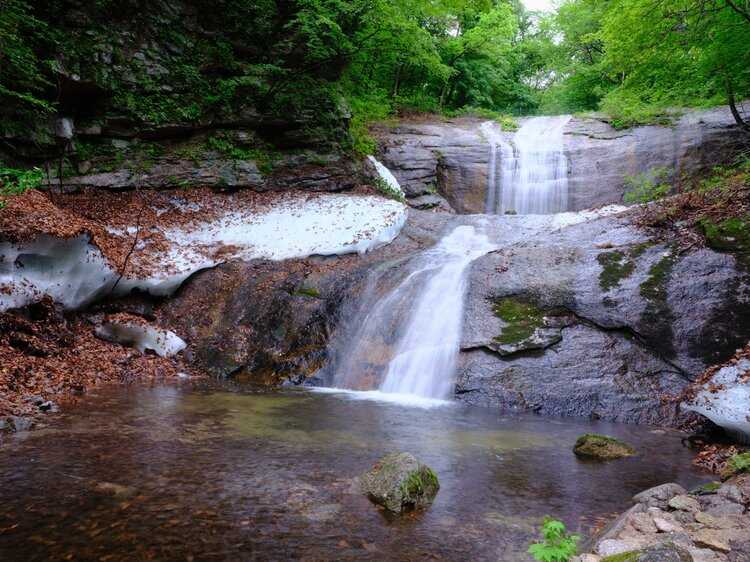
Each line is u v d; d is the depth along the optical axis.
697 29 12.71
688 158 18.27
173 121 15.30
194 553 3.46
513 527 4.08
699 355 8.18
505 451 6.09
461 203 20.78
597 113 24.28
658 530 3.62
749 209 9.86
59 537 3.58
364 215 15.36
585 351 8.75
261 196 16.12
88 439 5.64
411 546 3.70
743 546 3.27
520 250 11.62
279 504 4.29
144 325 10.46
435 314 10.48
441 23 29.19
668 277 9.27
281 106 17.14
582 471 5.47
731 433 6.64
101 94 14.05
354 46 18.48
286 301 11.48
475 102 32.91
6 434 5.67
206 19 16.34
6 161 12.02
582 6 26.22
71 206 12.79
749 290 8.48
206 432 6.20
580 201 19.41
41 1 12.87
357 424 7.01
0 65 11.33
